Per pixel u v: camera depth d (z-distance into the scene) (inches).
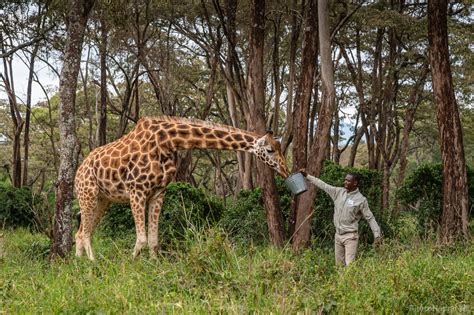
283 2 720.3
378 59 830.5
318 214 456.1
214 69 781.9
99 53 767.1
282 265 266.4
